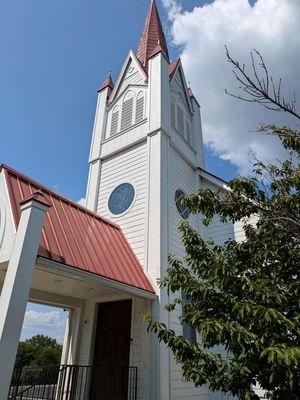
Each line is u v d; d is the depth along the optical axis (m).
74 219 9.02
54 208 8.47
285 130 4.81
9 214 6.56
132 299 9.84
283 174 5.45
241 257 5.47
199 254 5.53
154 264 9.86
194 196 5.65
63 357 10.21
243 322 4.48
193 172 14.82
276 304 4.39
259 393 6.86
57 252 6.82
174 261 5.92
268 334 3.94
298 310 4.39
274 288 4.58
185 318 5.41
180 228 6.12
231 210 5.52
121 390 8.81
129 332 9.56
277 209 4.96
